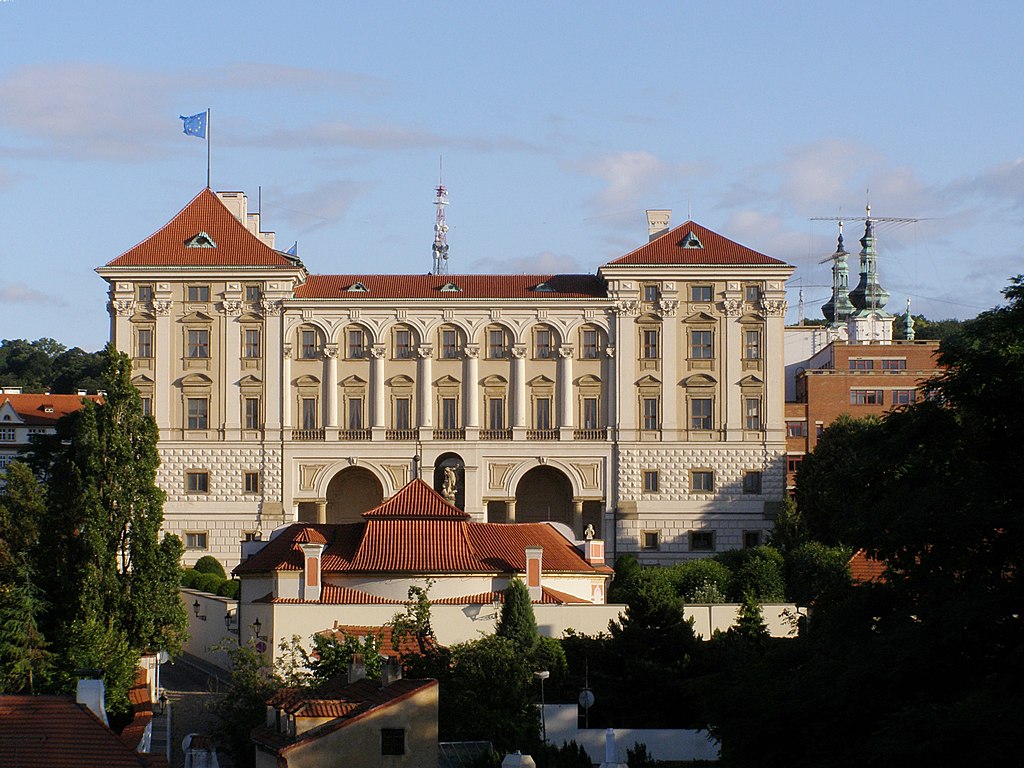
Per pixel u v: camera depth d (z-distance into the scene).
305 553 128.38
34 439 176.00
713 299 195.62
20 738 72.62
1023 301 80.44
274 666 111.88
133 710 111.06
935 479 77.75
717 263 194.75
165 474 193.88
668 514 193.38
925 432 78.38
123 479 127.56
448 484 179.75
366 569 128.25
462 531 134.00
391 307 195.38
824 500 165.88
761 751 74.25
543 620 126.44
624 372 194.88
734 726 75.56
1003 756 62.91
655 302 195.88
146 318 195.25
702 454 194.12
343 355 195.38
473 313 195.88
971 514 71.94
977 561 72.75
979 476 75.00
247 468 194.00
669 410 194.75
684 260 195.12
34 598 119.12
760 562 161.38
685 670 108.94
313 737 80.31
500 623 118.75
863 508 80.00
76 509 125.25
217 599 147.38
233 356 194.88
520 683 99.81
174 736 111.81
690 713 106.44
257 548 144.38
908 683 71.06
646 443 194.38
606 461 194.50
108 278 195.12
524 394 195.25
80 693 81.75
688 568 161.00
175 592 128.00
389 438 194.50
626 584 155.88
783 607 138.00
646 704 107.75
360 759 80.50
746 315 195.38
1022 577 70.00
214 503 193.38
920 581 75.00
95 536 124.12
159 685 132.62
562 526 145.38
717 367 195.25
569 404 194.88
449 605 126.06
